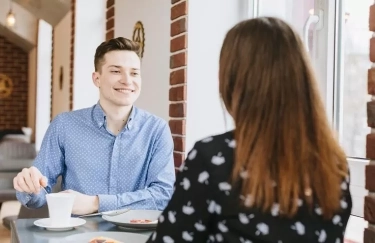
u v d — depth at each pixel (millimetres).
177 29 2686
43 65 8578
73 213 1771
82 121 2092
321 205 969
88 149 2062
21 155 5141
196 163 964
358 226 1858
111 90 2031
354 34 2018
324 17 2133
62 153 2102
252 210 925
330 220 990
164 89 2900
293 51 977
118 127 2082
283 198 924
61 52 5875
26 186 1683
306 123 962
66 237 1484
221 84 1018
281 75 958
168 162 2100
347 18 2062
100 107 2080
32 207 1885
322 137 976
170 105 2777
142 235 1511
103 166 2061
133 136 2088
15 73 10062
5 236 4418
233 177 930
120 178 2066
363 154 1937
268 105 949
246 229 928
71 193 1728
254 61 967
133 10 3477
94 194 2047
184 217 956
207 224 956
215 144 975
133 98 2062
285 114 947
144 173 2098
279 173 927
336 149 1016
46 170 2066
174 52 2729
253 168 921
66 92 5332
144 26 3244
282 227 935
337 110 2092
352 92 2018
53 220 1600
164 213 981
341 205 1017
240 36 998
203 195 947
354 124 1997
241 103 968
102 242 1404
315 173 961
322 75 2127
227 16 2666
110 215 1724
